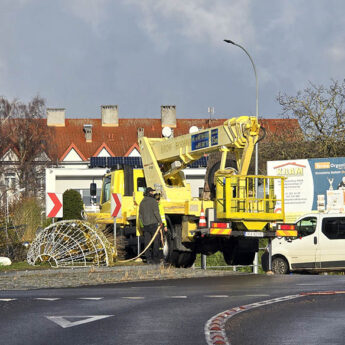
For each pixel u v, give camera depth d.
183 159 62.38
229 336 22.69
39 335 22.78
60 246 58.47
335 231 69.19
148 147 65.94
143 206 59.47
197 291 37.44
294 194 87.00
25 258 65.25
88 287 41.75
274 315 27.45
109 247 58.78
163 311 28.59
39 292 37.94
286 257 70.19
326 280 45.25
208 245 59.75
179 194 63.66
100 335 22.77
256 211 57.00
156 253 59.47
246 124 55.31
